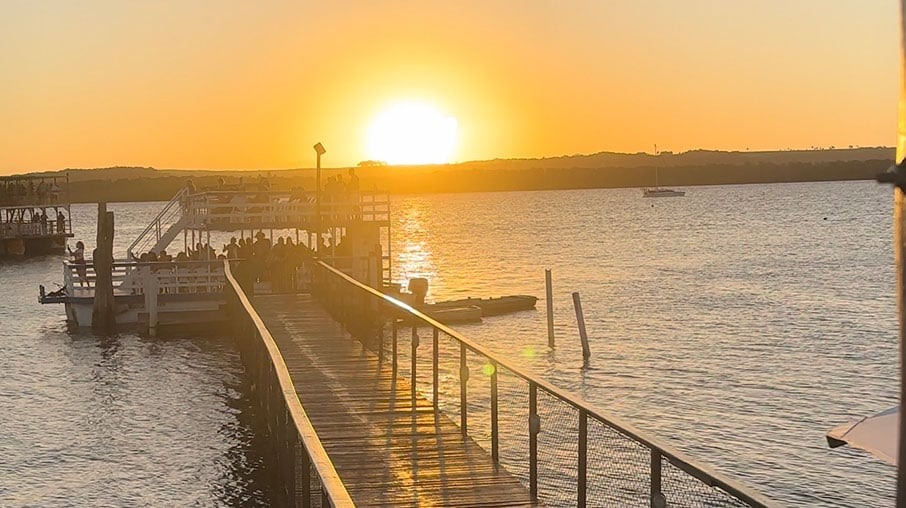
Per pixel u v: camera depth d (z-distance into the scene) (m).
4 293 57.91
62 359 32.47
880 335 37.22
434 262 81.88
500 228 142.62
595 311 46.12
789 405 25.41
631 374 30.48
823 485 18.44
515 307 46.06
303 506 9.73
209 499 17.92
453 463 12.01
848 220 130.12
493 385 11.97
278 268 34.41
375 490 10.93
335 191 37.78
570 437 11.45
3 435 22.83
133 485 18.86
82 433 22.84
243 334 26.47
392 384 17.20
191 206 37.00
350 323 23.66
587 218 166.75
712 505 7.02
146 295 35.22
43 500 18.11
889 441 9.88
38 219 88.81
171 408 25.02
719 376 29.67
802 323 41.03
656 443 7.31
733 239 101.25
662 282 60.72
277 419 16.39
